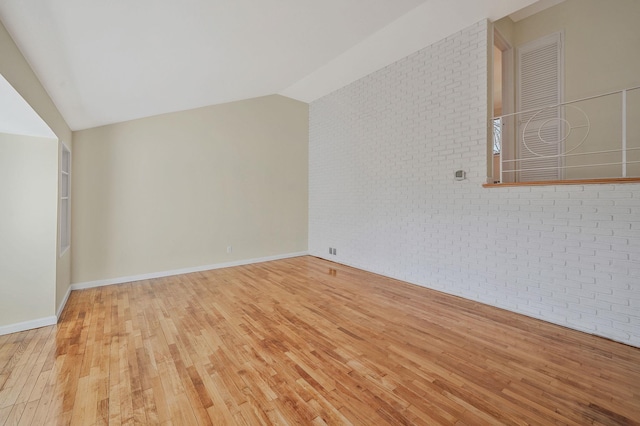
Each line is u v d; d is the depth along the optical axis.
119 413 1.62
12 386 1.85
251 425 1.52
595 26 3.58
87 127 3.91
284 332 2.60
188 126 4.72
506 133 4.25
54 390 1.81
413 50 3.93
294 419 1.56
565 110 3.81
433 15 3.18
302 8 2.54
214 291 3.77
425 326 2.71
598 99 3.56
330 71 4.59
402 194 4.21
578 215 2.62
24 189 2.75
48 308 2.79
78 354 2.24
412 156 4.05
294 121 5.96
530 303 2.93
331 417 1.58
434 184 3.78
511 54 4.22
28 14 1.59
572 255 2.66
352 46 3.66
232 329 2.66
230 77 3.72
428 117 3.83
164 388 1.83
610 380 1.89
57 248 2.92
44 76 2.26
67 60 2.16
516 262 3.03
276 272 4.75
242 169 5.30
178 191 4.65
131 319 2.90
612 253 2.44
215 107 4.98
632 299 2.35
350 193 5.14
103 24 1.87
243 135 5.30
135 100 3.46
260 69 3.76
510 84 4.22
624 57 3.38
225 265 5.12
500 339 2.46
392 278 4.36
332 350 2.28
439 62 3.69
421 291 3.74
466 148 3.43
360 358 2.17
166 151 4.54
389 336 2.51
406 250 4.17
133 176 4.28
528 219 2.93
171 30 2.19
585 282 2.59
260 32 2.72
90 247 3.98
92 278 3.99
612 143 3.47
